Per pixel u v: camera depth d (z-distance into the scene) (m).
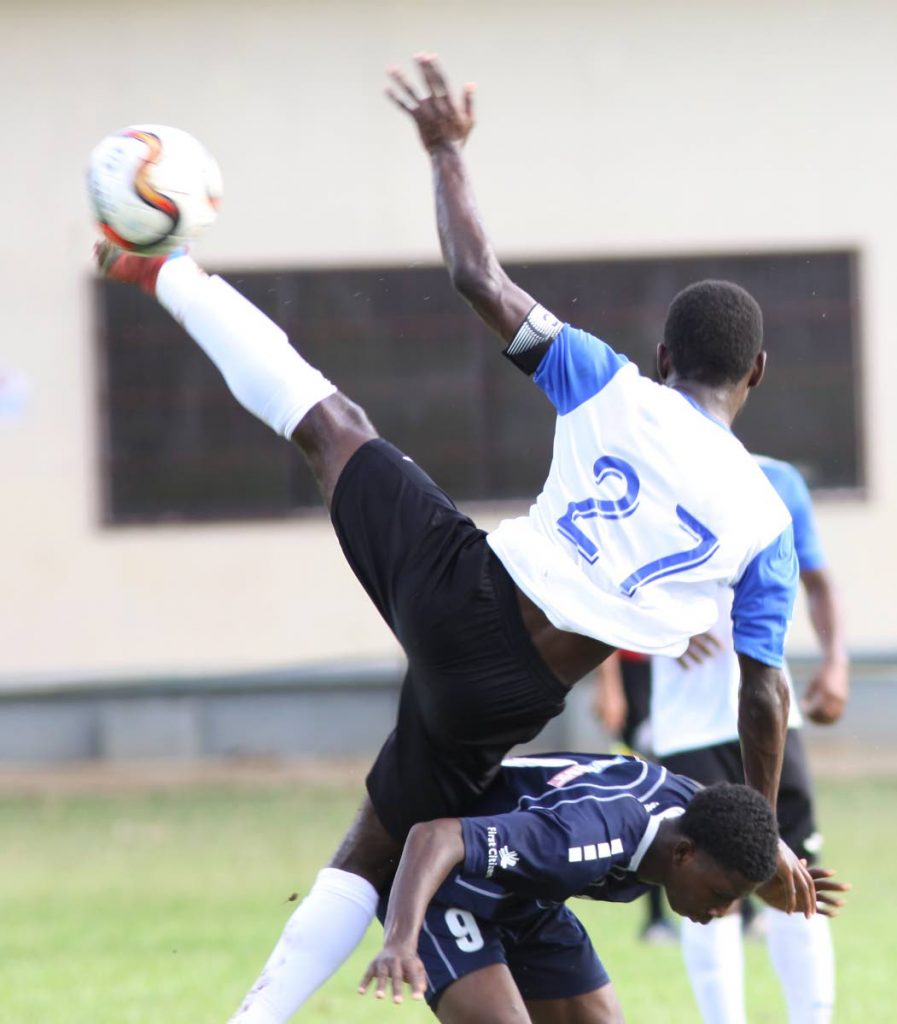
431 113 15.98
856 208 53.72
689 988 24.62
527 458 56.25
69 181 54.53
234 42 54.16
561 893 14.61
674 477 14.55
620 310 54.34
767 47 53.62
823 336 54.44
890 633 54.25
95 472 55.62
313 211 54.44
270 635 55.75
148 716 53.94
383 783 15.64
